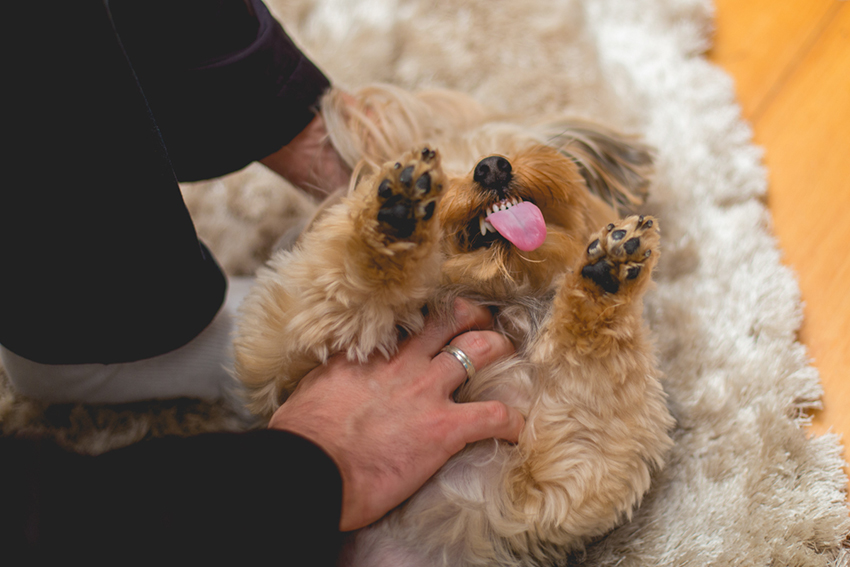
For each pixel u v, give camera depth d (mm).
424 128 1573
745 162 1738
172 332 1190
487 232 1218
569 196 1249
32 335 1081
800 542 1309
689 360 1559
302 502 756
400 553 1160
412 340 1182
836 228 1591
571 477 1154
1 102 746
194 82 1238
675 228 1718
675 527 1365
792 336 1544
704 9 1934
